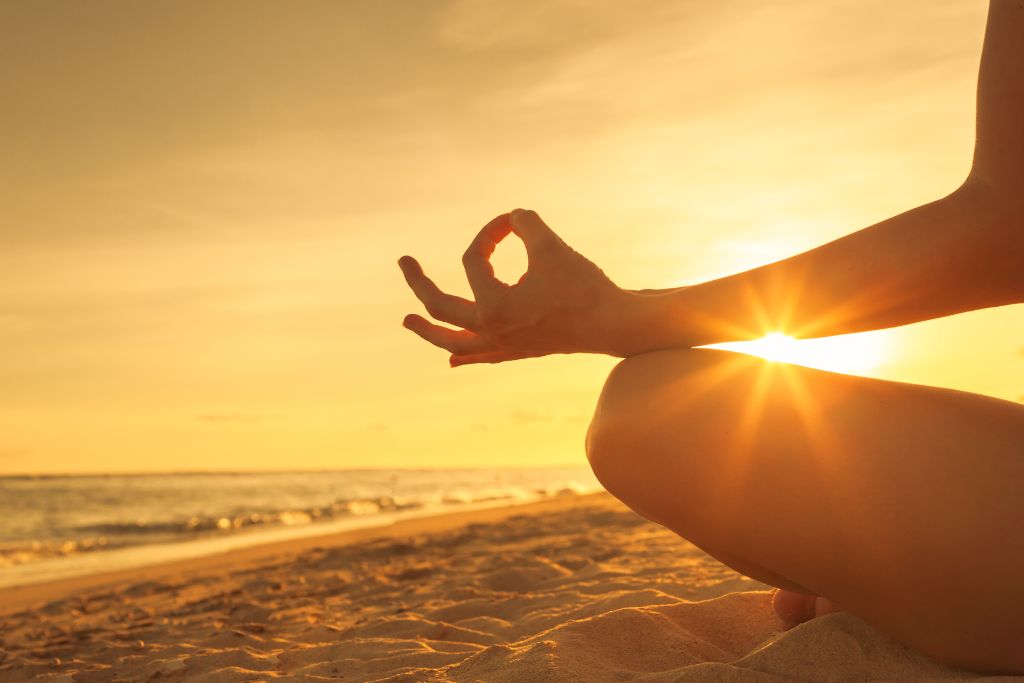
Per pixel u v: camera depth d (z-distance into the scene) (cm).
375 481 4606
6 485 3628
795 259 104
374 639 217
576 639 152
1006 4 92
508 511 1010
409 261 127
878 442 97
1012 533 91
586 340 114
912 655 119
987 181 95
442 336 129
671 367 108
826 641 126
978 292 99
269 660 207
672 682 120
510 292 115
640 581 261
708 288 106
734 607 172
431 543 584
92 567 808
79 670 224
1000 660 100
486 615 251
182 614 351
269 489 3403
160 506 2270
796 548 102
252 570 538
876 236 99
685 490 106
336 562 529
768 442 101
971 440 95
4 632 349
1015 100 91
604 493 1242
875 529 97
